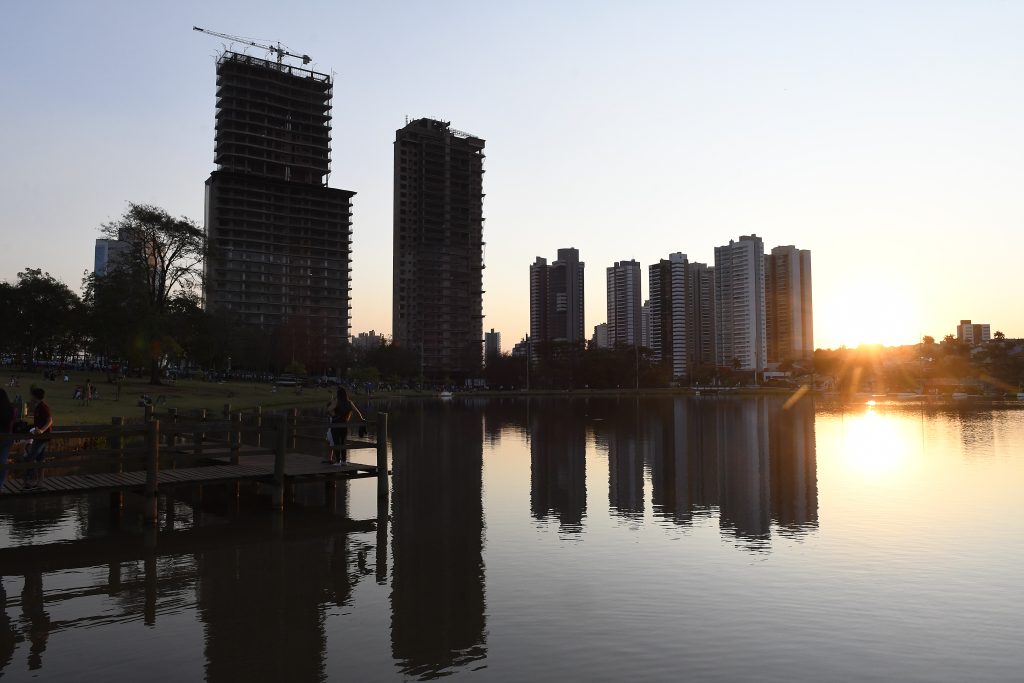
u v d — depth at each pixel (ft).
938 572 44.04
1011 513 63.21
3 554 48.32
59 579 42.32
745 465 97.76
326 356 629.10
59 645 31.96
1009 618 35.73
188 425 59.26
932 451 117.50
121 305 238.07
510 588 40.68
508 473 88.99
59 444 94.32
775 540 52.80
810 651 31.50
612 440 139.03
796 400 472.85
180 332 255.09
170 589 40.40
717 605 37.73
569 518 61.05
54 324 322.14
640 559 47.21
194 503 67.51
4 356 379.35
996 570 44.42
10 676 28.71
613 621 35.22
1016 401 448.24
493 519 60.54
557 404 368.89
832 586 41.11
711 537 53.88
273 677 28.66
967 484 80.28
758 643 32.42
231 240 654.12
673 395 593.83
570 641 32.60
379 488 67.05
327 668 29.53
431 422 198.29
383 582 41.86
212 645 32.01
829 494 73.72
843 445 129.08
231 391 281.13
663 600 38.55
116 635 33.17
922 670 29.50
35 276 330.13
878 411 291.38
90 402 167.43
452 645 32.09
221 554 48.39
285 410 234.17
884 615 36.19
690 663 30.14
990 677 28.81
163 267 259.60
